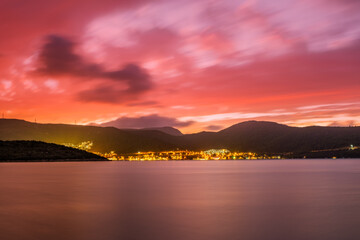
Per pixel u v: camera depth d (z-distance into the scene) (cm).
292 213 1819
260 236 1310
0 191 3002
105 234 1345
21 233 1366
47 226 1497
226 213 1822
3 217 1719
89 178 4797
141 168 9356
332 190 3034
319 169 8244
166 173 6431
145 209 1969
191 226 1492
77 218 1688
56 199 2430
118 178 4819
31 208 2008
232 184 3750
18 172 6362
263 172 6731
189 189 3158
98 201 2317
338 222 1572
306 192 2873
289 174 5925
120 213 1828
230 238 1280
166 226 1492
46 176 5184
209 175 5666
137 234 1347
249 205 2109
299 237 1295
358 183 3859
